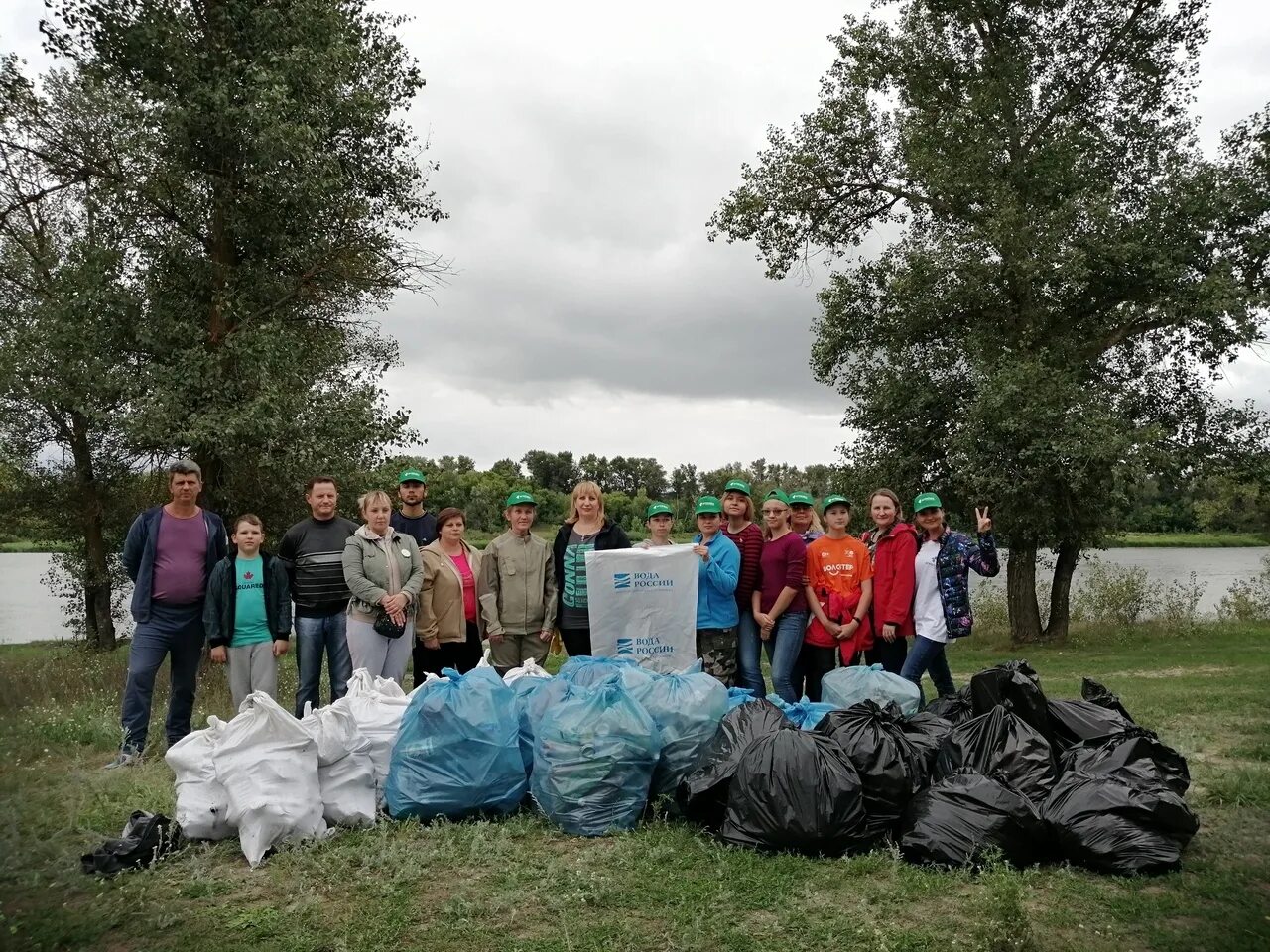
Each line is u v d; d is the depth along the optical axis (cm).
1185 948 365
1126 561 4328
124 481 1706
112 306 1380
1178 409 1920
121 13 1323
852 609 727
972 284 1792
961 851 448
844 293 1967
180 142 1339
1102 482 1716
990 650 1847
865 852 467
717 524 725
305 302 1592
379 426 1502
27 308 1450
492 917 403
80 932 386
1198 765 646
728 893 416
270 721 500
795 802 465
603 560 704
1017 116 1869
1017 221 1722
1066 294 1825
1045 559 2181
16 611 2530
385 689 613
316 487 733
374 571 695
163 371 1359
